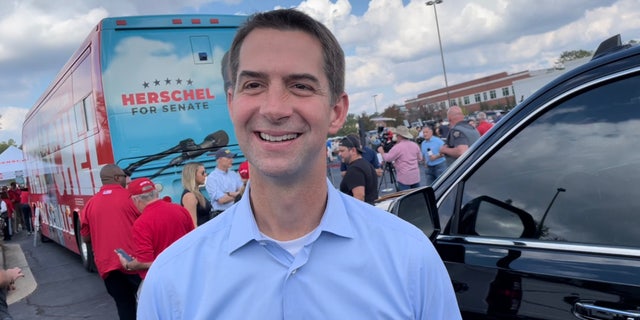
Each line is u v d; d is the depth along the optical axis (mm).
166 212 3896
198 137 6203
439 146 8516
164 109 6055
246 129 1086
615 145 1585
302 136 1064
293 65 1053
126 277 4395
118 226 4305
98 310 6234
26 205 17969
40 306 6734
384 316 1018
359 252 1055
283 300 1021
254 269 1039
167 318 1056
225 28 6426
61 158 8781
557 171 1718
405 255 1063
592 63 1660
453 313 1128
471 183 1963
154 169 5980
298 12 1090
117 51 5875
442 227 1987
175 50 6152
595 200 1601
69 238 9453
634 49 1547
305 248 1039
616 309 1378
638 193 1510
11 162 25812
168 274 1062
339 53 1159
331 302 1019
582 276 1484
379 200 2783
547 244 1642
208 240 1089
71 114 7473
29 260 11273
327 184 1129
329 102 1111
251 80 1077
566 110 1721
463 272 1805
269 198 1077
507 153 1876
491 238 1810
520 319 1600
